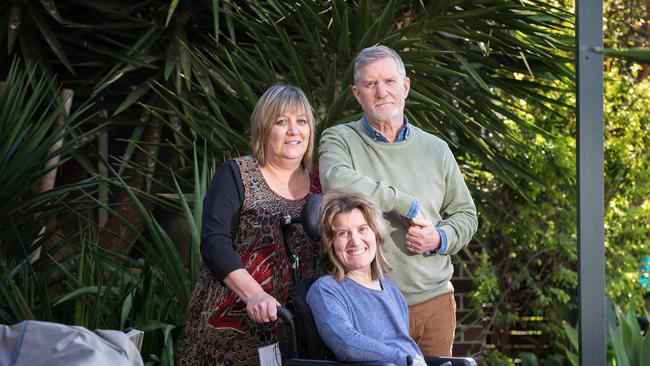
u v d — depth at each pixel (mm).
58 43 5965
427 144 3582
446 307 3541
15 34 5945
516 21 5805
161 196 5406
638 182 7156
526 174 6289
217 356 3307
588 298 3582
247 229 3334
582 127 3564
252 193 3354
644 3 7477
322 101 5508
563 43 5977
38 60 6141
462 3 5664
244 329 3303
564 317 7352
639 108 7211
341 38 5184
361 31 5320
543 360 7527
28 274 4973
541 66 6188
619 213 7105
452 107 5469
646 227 7141
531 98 6270
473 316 7438
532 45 5816
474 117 6176
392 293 3277
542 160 6891
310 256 3377
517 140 6258
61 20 5895
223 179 3354
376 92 3477
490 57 6312
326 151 3537
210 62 5676
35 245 5191
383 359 3016
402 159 3535
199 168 5594
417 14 5879
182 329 4316
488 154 6129
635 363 5141
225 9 5879
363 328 3146
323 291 3117
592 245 3580
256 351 3311
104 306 4383
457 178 3609
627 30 7473
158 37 6211
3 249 5070
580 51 3547
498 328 7492
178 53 6066
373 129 3535
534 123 7078
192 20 6355
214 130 5426
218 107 5664
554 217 7098
